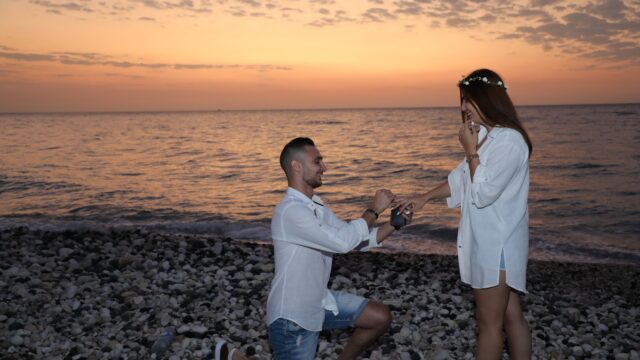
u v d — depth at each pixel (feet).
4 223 44.60
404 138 172.65
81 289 19.84
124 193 64.13
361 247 10.97
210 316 17.38
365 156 111.96
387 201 10.91
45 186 68.95
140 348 14.60
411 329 16.81
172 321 16.62
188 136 204.03
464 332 16.62
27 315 17.08
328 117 535.19
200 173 86.17
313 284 10.00
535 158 99.50
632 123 229.66
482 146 10.15
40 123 397.39
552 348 15.51
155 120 497.05
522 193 10.10
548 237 42.75
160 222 47.14
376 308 10.82
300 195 10.14
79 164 97.50
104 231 35.14
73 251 26.55
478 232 10.05
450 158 105.91
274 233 10.08
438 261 31.91
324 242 9.60
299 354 10.08
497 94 9.94
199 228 44.19
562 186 69.31
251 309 18.17
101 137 193.88
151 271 22.48
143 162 102.94
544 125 219.82
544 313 19.80
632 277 29.91
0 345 14.57
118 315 17.37
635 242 40.86
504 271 9.88
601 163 90.89
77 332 15.69
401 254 34.63
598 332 17.72
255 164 100.89
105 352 14.32
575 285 27.71
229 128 286.25
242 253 28.76
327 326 11.07
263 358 14.15
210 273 23.45
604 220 48.93
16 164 95.81
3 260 24.53
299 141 10.21
